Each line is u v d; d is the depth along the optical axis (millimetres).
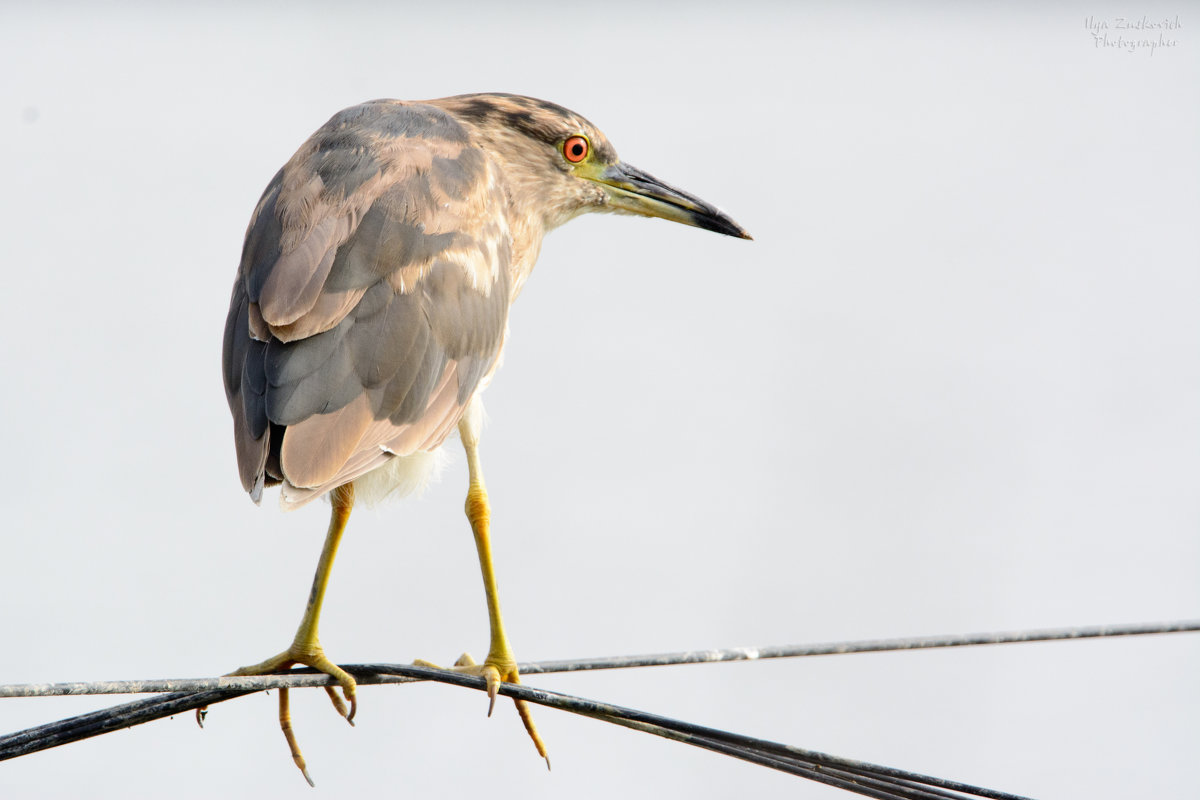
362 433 9602
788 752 8375
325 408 9492
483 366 10750
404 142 10836
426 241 10305
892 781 8336
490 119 12539
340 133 10883
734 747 8445
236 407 9742
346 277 9906
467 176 10961
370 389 9719
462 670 10094
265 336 9664
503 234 11312
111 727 8477
